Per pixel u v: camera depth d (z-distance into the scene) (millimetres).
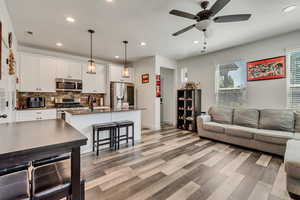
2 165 754
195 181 2010
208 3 2186
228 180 2035
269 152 2861
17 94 3996
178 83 5832
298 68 3205
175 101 5844
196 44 4027
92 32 3225
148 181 2006
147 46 4184
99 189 1827
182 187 1878
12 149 785
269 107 3607
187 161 2621
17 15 2549
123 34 3355
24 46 4129
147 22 2812
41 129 1268
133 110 3766
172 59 5676
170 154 2939
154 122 5125
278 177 2104
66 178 1020
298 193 1627
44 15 2551
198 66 5184
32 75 4062
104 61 5828
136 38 3596
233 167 2402
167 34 3355
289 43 3295
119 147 3357
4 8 2168
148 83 5371
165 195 1726
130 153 2992
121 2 2203
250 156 2846
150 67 5297
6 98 2535
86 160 2664
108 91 5449
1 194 853
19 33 3287
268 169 2334
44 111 4098
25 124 1500
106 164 2502
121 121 3615
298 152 1869
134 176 2127
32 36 3453
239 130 3262
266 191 1797
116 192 1773
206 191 1801
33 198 841
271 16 2600
